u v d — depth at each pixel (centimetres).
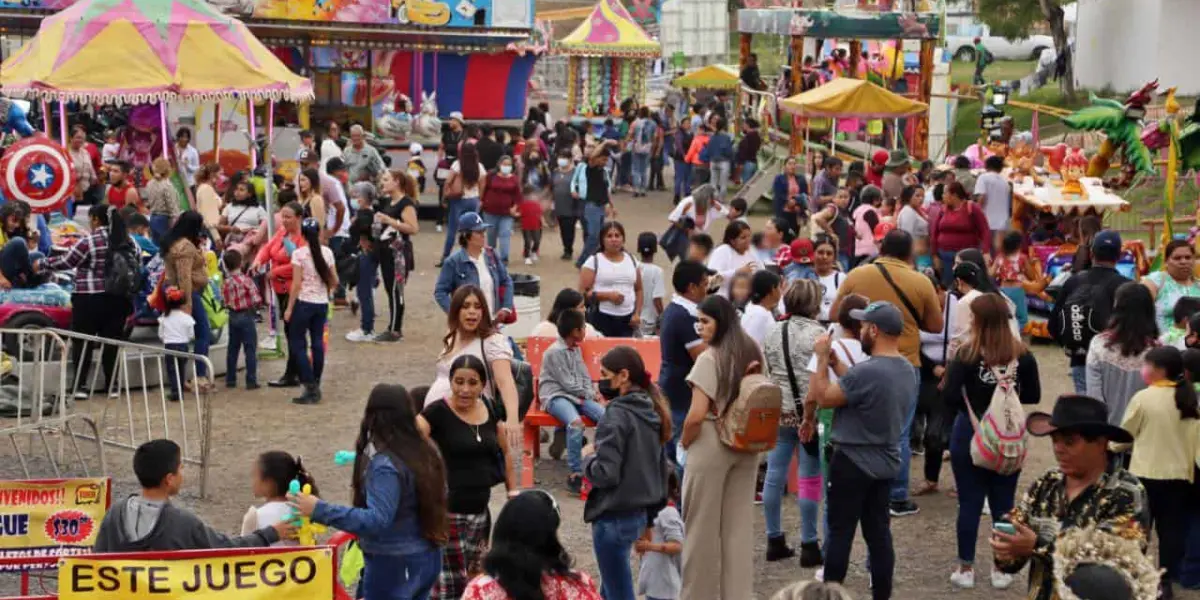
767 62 5356
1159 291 1092
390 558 687
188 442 1222
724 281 1263
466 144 2077
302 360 1367
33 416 1041
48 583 849
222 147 2558
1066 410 537
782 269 1317
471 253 1301
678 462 989
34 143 1530
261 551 643
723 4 4747
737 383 793
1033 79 3969
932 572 926
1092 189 1844
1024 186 1853
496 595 527
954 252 1591
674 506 817
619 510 759
